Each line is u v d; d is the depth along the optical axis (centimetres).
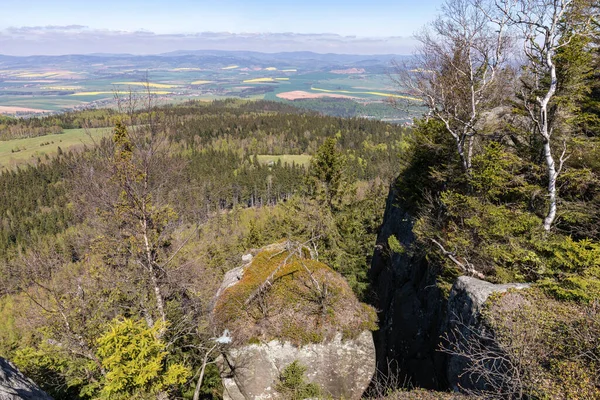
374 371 1394
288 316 1397
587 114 1287
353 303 1498
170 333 1341
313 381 1329
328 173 2600
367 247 2855
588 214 1177
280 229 3008
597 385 660
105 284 1428
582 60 1204
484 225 1255
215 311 1440
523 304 894
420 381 1223
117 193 1247
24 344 1638
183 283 1395
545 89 1342
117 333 840
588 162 1286
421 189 1966
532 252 1064
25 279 1388
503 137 1639
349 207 2777
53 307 1374
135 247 1327
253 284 1530
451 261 1339
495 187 1332
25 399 594
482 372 802
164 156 1307
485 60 1524
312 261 1695
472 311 974
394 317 1711
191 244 1981
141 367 835
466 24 1484
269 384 1309
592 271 895
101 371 1234
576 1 1222
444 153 1858
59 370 1314
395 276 2059
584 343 738
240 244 3634
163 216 1350
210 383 1326
